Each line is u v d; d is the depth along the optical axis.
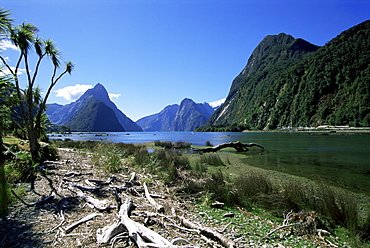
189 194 6.52
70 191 5.57
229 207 5.68
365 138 44.50
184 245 3.20
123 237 3.21
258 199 6.05
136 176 8.39
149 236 3.19
